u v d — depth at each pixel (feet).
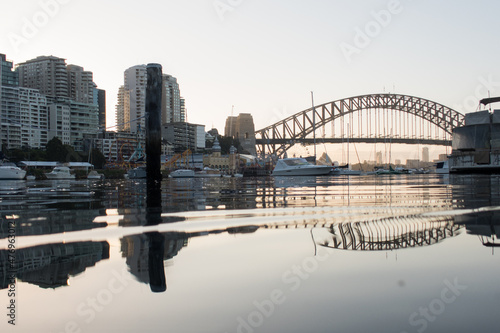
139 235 15.39
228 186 78.38
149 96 128.47
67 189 64.64
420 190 50.83
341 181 111.96
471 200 31.14
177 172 275.18
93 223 19.04
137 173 220.64
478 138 172.14
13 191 57.47
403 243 13.30
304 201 33.47
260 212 24.06
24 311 7.29
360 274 9.55
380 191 50.44
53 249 12.70
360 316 6.93
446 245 12.86
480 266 10.13
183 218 21.07
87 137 558.97
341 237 14.57
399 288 8.43
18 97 498.69
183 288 8.61
